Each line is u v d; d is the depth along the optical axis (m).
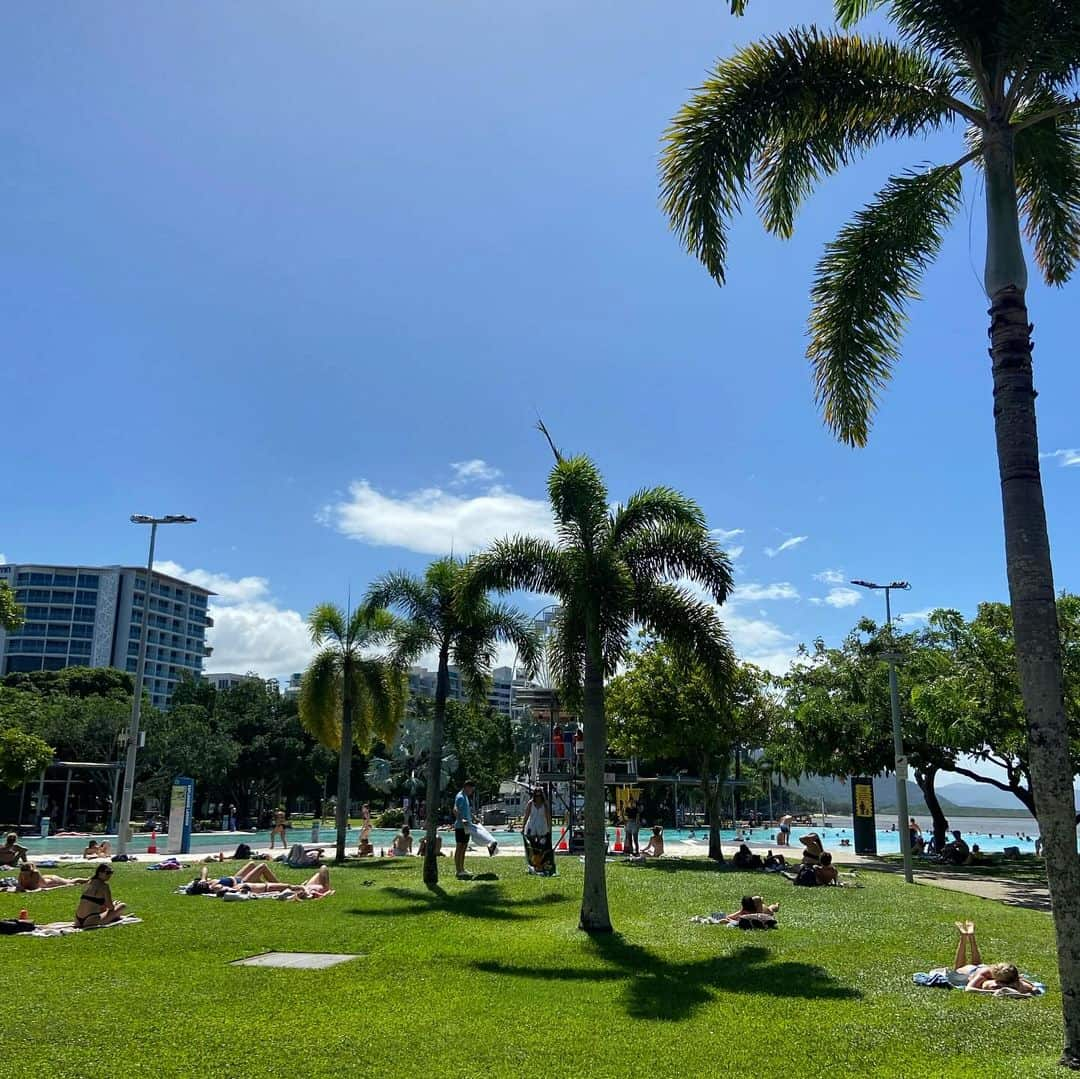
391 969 11.62
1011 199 9.65
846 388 11.96
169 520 33.84
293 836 52.22
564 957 12.54
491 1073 7.26
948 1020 9.12
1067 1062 7.73
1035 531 8.83
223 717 80.69
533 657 22.48
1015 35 9.56
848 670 37.06
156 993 10.05
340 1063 7.47
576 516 15.49
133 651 145.75
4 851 27.12
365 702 30.39
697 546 15.49
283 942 13.66
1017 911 18.64
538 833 23.84
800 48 10.82
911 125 11.27
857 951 13.07
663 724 29.55
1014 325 9.29
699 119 10.95
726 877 23.47
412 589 22.88
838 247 11.85
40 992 10.05
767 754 37.44
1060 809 8.31
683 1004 9.73
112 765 51.47
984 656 25.33
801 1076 7.30
